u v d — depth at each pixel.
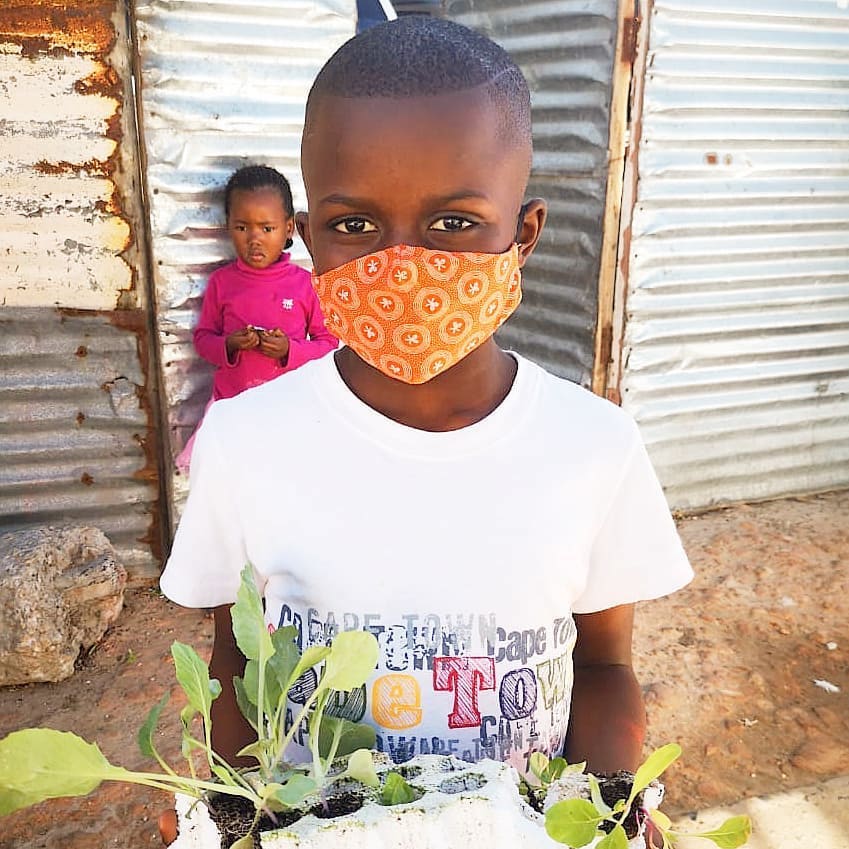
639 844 0.90
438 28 1.04
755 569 4.25
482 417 1.16
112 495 3.84
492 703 1.14
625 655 1.34
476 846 0.86
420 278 1.02
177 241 3.56
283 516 1.15
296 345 3.54
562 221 4.52
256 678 0.96
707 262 4.50
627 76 4.06
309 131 1.03
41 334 3.56
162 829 1.09
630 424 1.23
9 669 3.21
